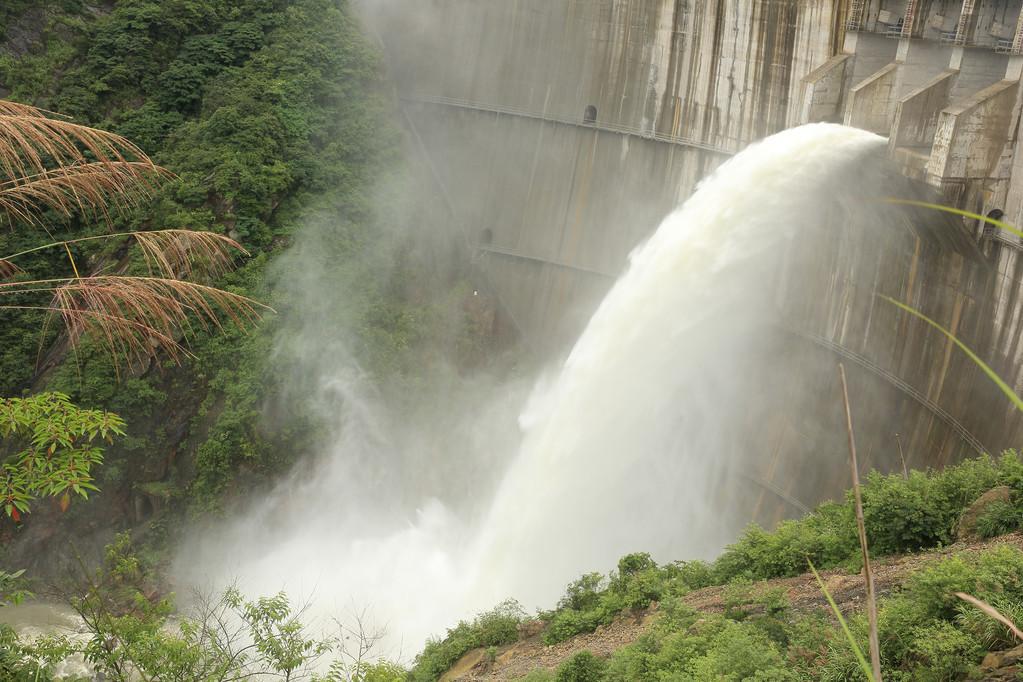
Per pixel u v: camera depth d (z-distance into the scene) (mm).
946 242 41250
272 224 61969
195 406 56250
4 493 15125
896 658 18453
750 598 25281
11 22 64438
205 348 56312
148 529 54469
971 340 40500
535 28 69062
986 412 39312
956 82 42531
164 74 65812
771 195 49500
